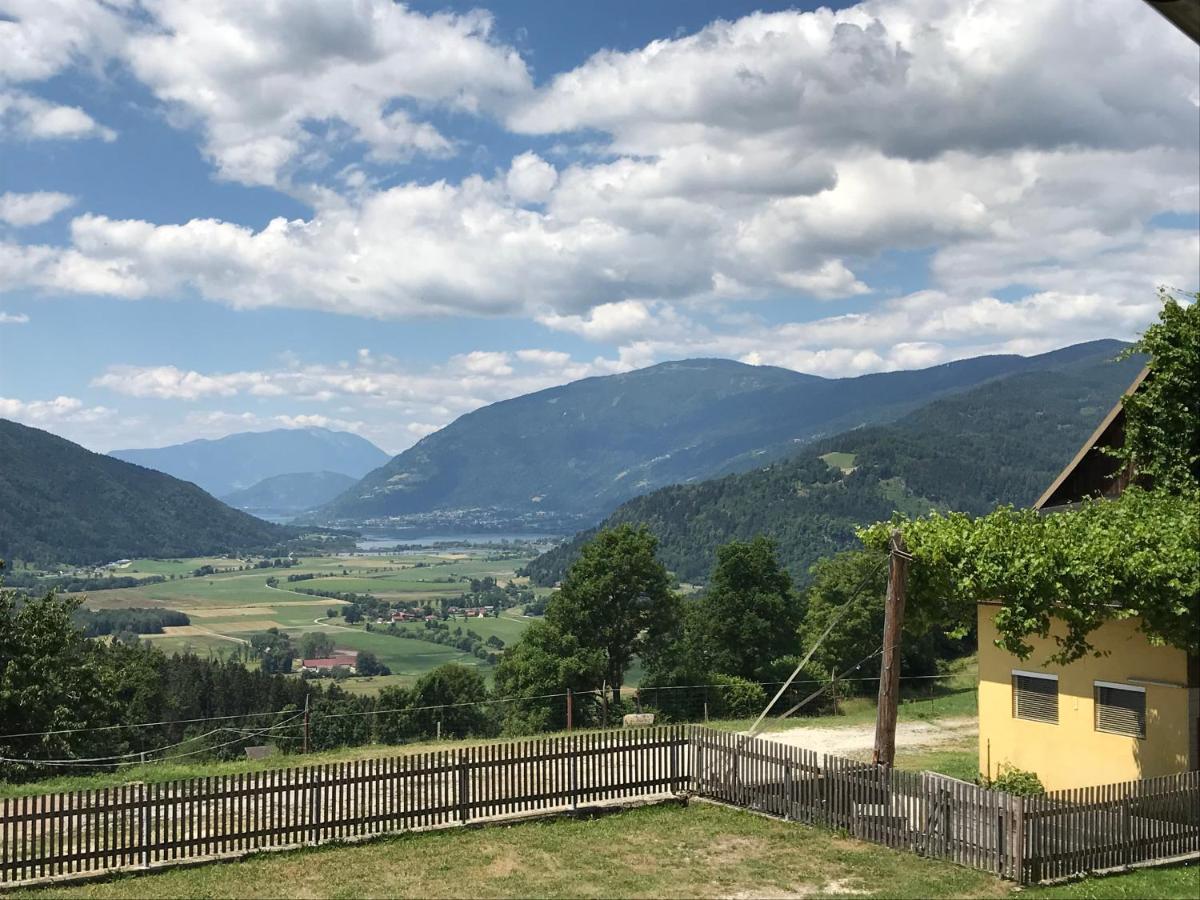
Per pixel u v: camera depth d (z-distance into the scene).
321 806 20.70
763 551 76.75
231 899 17.19
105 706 40.56
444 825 21.67
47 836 20.42
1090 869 17.91
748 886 17.67
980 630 25.55
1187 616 19.70
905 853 19.45
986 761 25.22
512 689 69.19
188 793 19.58
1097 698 22.77
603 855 19.75
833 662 74.75
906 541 24.02
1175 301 23.70
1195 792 19.08
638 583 69.69
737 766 23.72
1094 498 26.05
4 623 38.00
